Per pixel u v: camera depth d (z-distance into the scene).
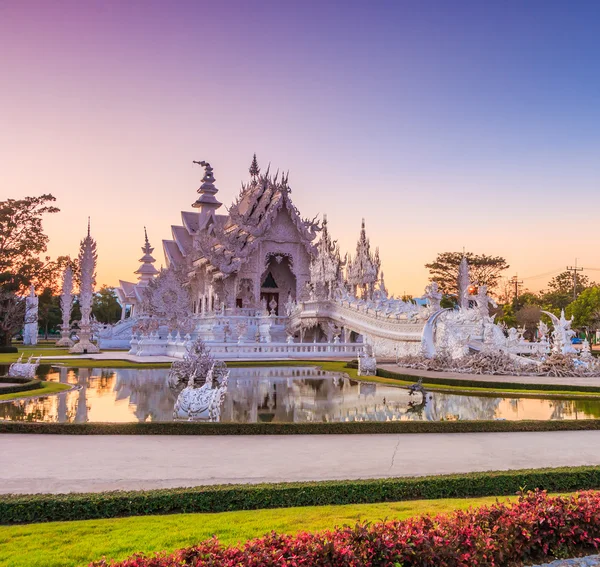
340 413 18.23
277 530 7.72
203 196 82.00
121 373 31.33
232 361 38.94
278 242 64.56
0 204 68.00
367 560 6.38
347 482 9.42
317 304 51.78
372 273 60.94
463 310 40.22
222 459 11.78
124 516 8.46
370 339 44.78
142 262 92.00
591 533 7.64
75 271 75.06
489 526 7.30
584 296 79.31
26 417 17.06
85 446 12.98
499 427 15.20
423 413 18.27
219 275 61.31
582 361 32.16
